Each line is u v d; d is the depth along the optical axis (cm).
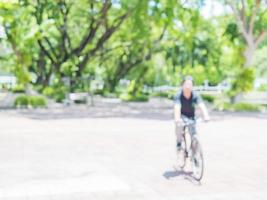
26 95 2911
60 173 887
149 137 1450
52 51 3675
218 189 760
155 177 853
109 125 1825
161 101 4031
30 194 725
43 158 1058
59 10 3058
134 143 1311
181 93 845
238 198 701
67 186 778
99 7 3366
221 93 3341
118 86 4731
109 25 3606
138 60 4416
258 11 3022
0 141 1341
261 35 2948
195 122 844
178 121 830
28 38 2770
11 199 695
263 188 768
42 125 1802
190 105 846
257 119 2178
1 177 851
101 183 802
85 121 1997
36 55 3959
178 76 5222
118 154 1116
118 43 4253
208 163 1002
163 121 2022
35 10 2769
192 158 845
